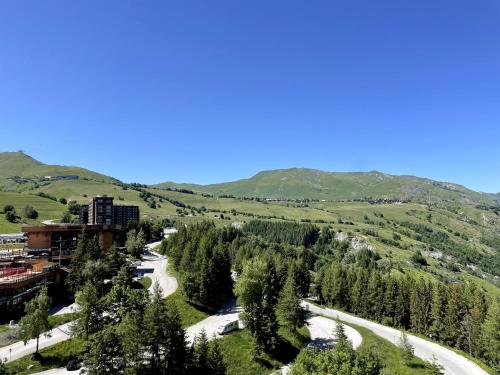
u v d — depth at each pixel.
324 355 61.25
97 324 76.56
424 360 99.12
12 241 167.50
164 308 68.69
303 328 115.44
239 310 115.19
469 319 120.31
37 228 131.00
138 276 126.44
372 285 145.88
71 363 69.38
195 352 67.12
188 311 105.69
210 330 95.88
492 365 107.75
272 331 92.75
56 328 84.50
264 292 99.62
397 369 90.81
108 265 110.44
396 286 142.00
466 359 104.50
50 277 105.50
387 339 115.94
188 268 123.69
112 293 82.06
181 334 66.94
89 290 78.44
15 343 75.94
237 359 86.12
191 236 152.38
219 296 119.75
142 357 65.12
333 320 131.25
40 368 68.94
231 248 196.12
